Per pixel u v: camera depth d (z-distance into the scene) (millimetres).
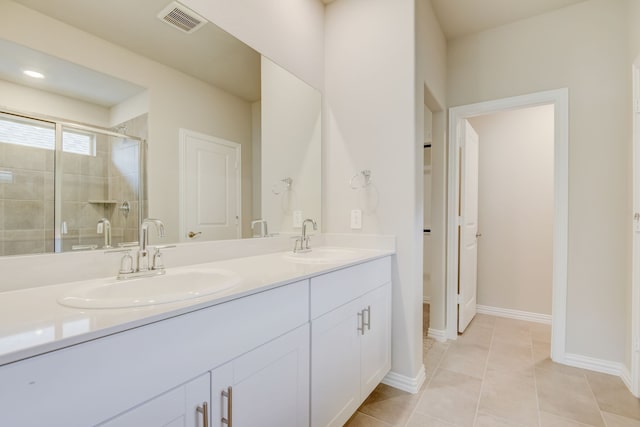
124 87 1149
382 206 1931
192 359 750
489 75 2506
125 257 1043
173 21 1303
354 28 2057
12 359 482
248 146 1646
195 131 1397
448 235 2615
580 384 1872
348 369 1406
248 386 904
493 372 2027
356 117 2033
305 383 1141
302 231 1917
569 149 2166
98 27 1081
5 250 866
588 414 1588
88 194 1046
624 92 2000
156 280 1059
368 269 1593
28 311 691
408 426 1507
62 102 991
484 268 3229
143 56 1209
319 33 2137
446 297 2607
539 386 1856
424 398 1743
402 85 1865
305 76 2008
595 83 2094
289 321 1062
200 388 769
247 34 1615
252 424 917
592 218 2084
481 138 3258
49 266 942
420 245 1956
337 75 2123
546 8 2240
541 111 2996
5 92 875
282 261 1464
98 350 585
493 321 2984
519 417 1568
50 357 526
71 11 1015
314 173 2072
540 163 2986
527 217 3035
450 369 2070
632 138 1856
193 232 1376
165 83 1282
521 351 2330
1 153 863
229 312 845
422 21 2023
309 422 1165
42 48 950
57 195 971
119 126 1133
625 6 2002
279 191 1822
